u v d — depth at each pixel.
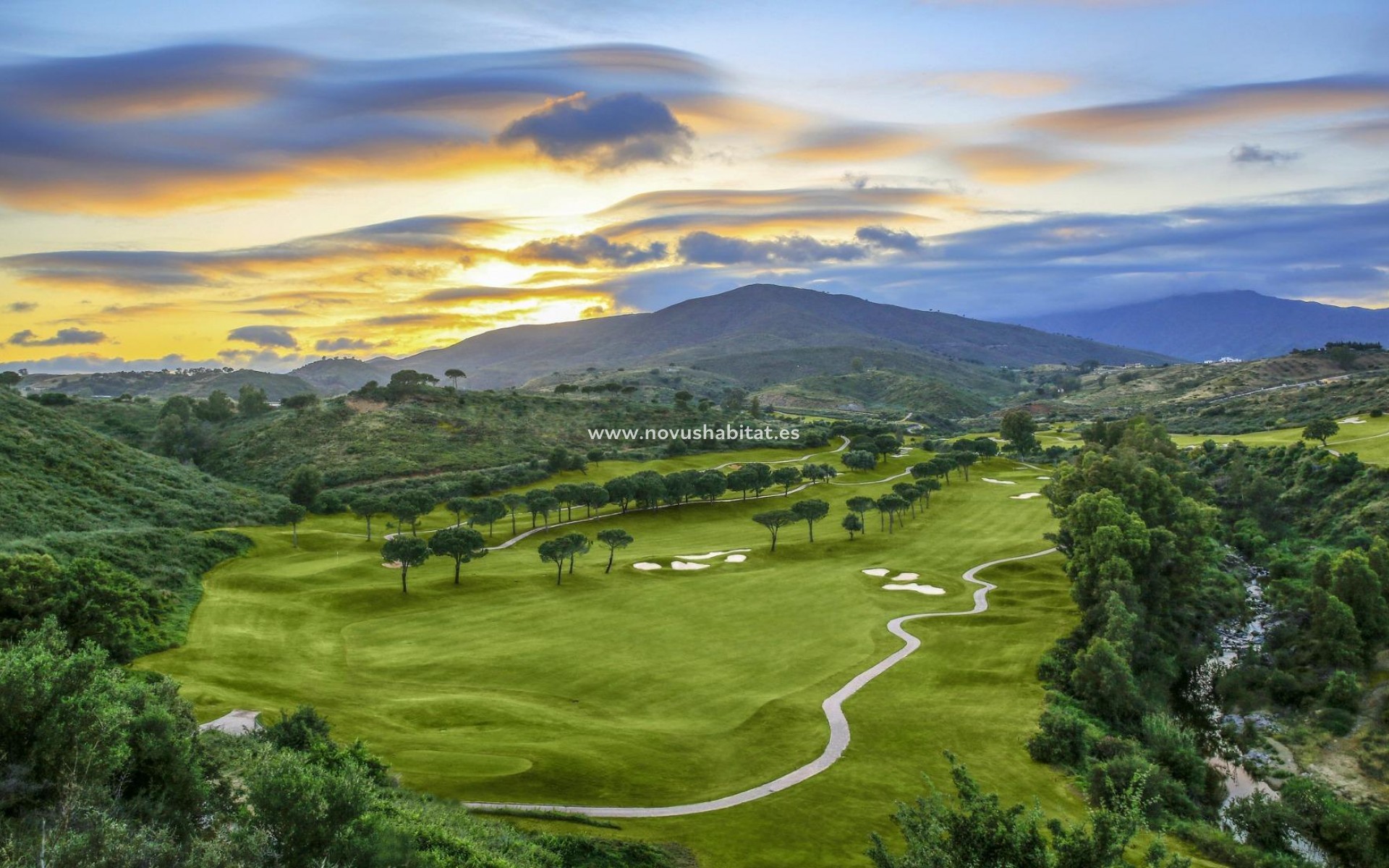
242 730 39.25
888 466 167.50
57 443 102.44
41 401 180.75
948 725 47.88
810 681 55.31
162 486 105.12
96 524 84.44
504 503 116.56
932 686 54.72
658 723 47.25
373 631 65.31
